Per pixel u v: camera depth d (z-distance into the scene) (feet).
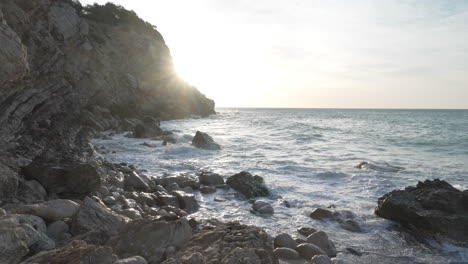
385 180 35.24
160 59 182.60
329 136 86.79
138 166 43.37
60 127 42.47
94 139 71.26
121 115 122.11
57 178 21.67
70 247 12.00
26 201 18.89
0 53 23.56
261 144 68.39
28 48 46.80
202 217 23.15
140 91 155.63
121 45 163.84
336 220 23.35
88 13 176.24
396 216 23.16
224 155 53.67
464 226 20.62
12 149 27.94
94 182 23.17
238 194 30.12
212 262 11.74
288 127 118.32
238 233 14.58
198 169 42.19
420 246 19.65
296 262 16.28
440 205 22.71
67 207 16.97
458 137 85.76
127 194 25.89
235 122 154.40
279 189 32.01
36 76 47.42
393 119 212.64
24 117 37.17
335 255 17.99
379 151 59.98
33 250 12.56
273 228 21.76
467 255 18.54
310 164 45.11
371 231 21.88
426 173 38.96
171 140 71.36
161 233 13.85
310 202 27.91
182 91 195.72
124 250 13.14
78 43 106.22
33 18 54.90
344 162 46.91
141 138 77.61
